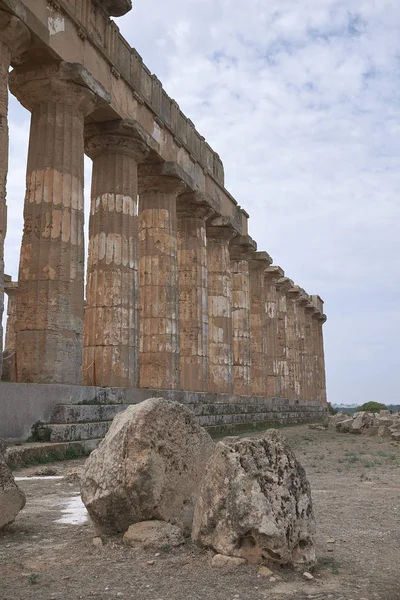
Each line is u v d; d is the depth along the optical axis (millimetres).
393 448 18969
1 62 13672
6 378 15539
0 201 13094
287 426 34969
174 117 24156
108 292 18750
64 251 15547
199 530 5281
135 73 20703
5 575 4746
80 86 16297
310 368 52375
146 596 4238
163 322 22391
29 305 15148
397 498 8789
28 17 14438
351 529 6566
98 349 18438
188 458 6164
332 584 4578
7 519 6152
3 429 12156
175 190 23406
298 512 5047
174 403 6199
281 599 4191
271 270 39000
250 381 33031
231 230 30000
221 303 29609
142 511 5707
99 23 18375
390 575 4844
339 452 17484
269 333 38812
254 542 4934
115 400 16688
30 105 16500
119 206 19297
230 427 24844
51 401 13836
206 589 4375
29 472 10844
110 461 5754
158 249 22828
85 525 6473
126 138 19547
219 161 30516
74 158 16188
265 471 5109
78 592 4336
